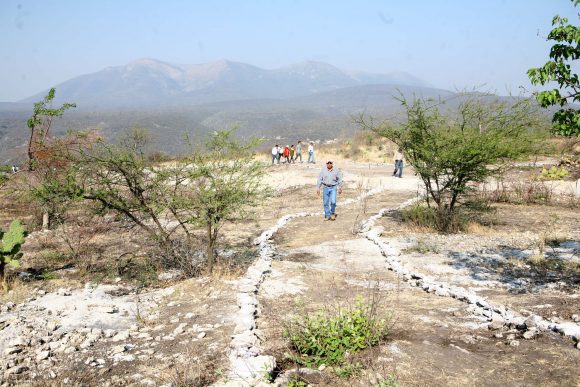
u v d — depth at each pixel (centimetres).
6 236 801
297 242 1152
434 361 488
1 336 573
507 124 1141
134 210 885
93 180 834
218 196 847
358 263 943
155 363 505
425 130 1202
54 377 474
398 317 627
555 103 595
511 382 439
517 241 1053
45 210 1210
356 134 4028
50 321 634
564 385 427
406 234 1187
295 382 443
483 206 1316
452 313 645
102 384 459
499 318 604
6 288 771
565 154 2200
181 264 882
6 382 462
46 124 1086
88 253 1010
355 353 510
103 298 746
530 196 1595
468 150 1127
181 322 635
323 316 555
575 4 571
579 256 898
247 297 704
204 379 463
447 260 925
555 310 619
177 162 848
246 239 1188
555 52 592
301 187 2195
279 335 571
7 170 986
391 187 2130
